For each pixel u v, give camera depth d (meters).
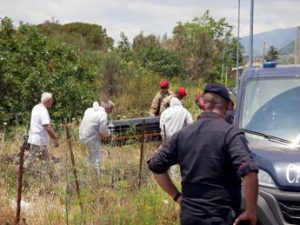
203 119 4.44
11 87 14.60
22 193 7.39
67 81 15.38
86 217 6.44
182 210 4.41
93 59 23.16
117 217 6.46
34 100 14.77
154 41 36.12
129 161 8.40
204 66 33.31
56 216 6.63
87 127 9.36
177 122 9.64
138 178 7.63
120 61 23.42
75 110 15.29
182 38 35.34
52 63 15.78
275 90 7.05
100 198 6.82
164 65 32.56
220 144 4.29
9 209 6.88
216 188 4.28
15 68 14.80
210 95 4.47
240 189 4.37
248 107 6.98
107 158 8.30
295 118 6.71
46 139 9.79
